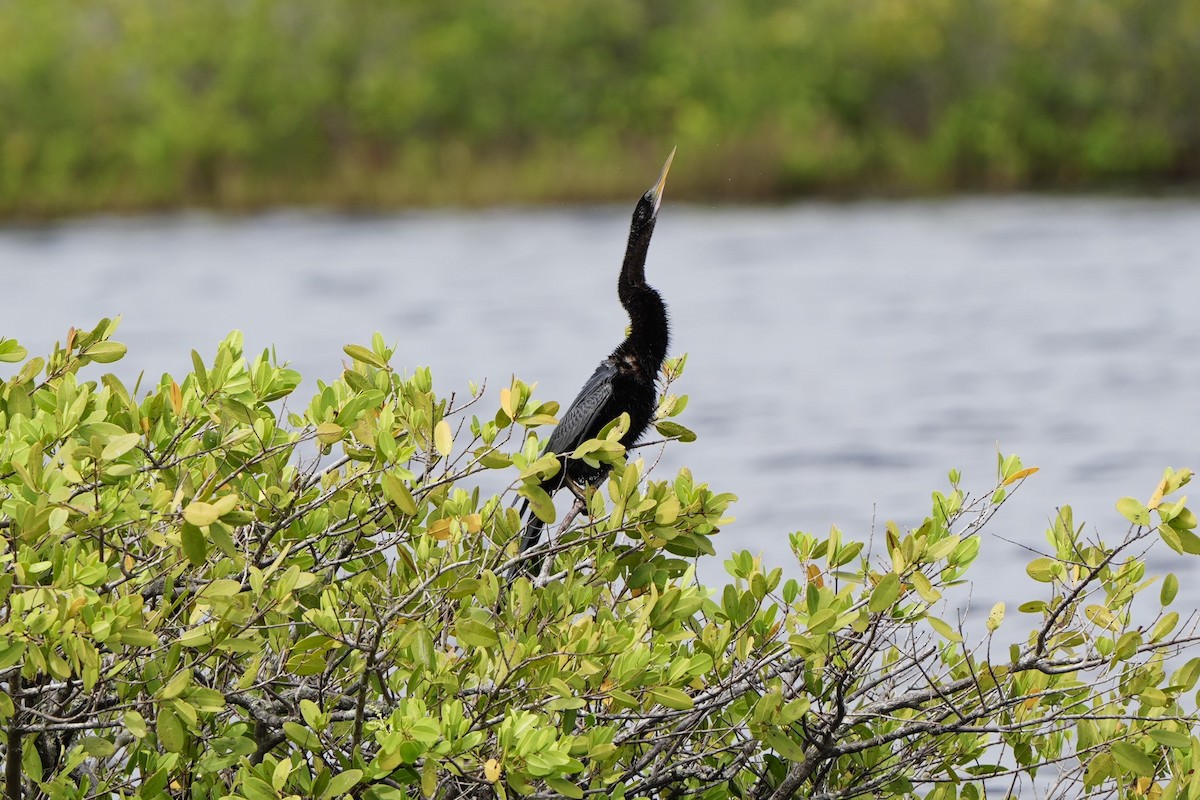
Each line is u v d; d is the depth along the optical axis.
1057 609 12.22
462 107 119.00
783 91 114.88
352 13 120.00
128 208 113.69
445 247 86.75
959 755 13.65
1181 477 11.74
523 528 12.81
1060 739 14.06
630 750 13.09
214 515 10.09
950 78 115.88
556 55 120.19
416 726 10.44
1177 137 113.31
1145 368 49.78
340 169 115.75
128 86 119.75
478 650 11.62
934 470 36.66
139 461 11.95
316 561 12.32
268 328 58.81
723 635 11.89
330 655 12.10
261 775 10.87
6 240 96.12
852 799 13.09
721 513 12.60
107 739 12.26
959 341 55.94
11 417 11.88
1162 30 113.12
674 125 116.81
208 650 11.08
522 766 10.41
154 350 53.91
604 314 61.16
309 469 12.63
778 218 99.06
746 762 12.87
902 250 80.94
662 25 125.31
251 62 114.50
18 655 9.95
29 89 114.94
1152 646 12.07
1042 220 91.81
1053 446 39.09
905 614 13.20
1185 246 77.62
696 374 51.34
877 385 48.47
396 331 57.75
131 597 10.26
